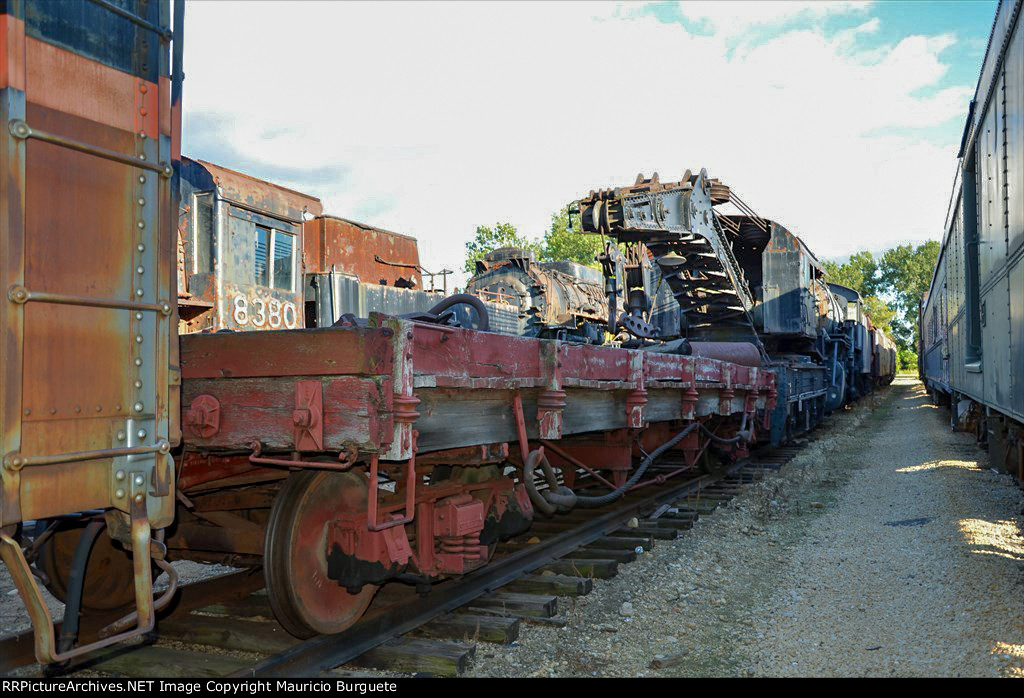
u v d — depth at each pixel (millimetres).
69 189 2777
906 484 10602
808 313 15758
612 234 11914
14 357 2553
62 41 2771
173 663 3943
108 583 4543
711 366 8820
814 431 18234
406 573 4449
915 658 4457
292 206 12609
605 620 5074
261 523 4844
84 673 3846
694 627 5074
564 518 7711
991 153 8312
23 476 2592
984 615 5062
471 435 4367
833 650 4637
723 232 13234
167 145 3186
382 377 3490
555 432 5137
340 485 4156
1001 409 7918
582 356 5629
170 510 3166
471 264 57000
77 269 2793
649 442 8289
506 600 5000
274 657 3754
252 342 3676
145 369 3055
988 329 8781
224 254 11023
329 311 13125
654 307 14094
